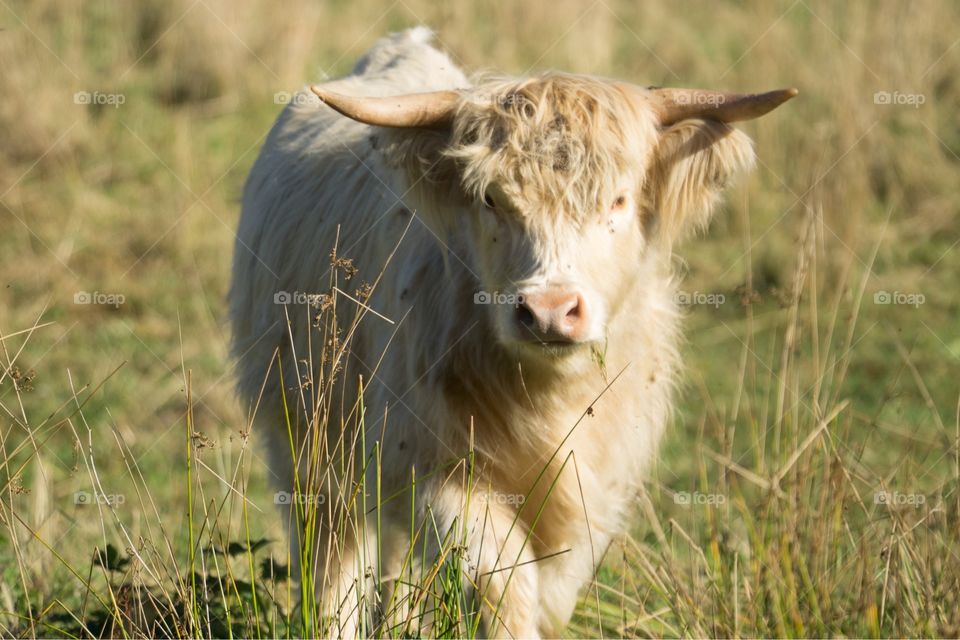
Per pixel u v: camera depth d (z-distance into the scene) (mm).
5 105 17062
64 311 13953
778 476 7695
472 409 6828
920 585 7043
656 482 8523
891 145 16094
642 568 7895
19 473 6402
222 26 19172
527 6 20516
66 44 19094
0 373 7184
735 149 7141
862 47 17469
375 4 21125
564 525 7090
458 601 5891
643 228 7176
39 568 7922
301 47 19297
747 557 8086
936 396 12250
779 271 14406
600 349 6688
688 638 7113
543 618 7230
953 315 13789
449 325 6855
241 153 17234
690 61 19188
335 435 7773
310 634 5969
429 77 9250
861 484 9250
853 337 13273
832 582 7496
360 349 7570
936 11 18234
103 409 11930
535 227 6535
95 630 6883
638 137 6871
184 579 6199
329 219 8125
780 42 18500
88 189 16219
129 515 9609
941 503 7418
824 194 15078
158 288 14555
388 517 7145
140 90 18469
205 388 12445
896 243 14977
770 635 7242
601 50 19406
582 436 7094
